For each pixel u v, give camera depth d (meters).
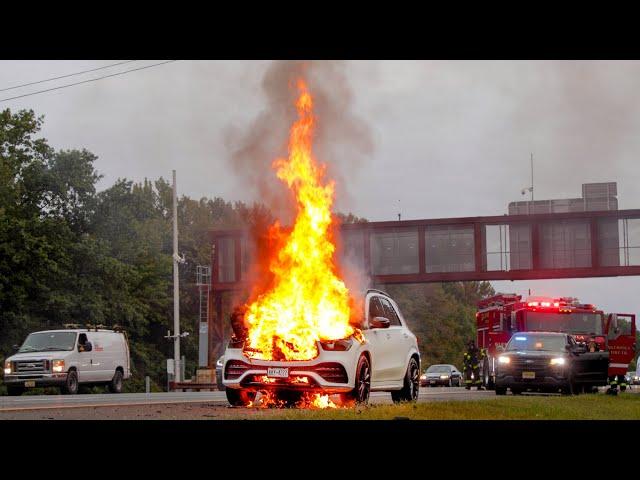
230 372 20.78
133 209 112.31
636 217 73.81
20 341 78.88
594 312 43.66
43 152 85.31
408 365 23.64
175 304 69.00
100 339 48.59
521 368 36.00
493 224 75.19
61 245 81.38
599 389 48.28
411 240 75.50
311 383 20.25
